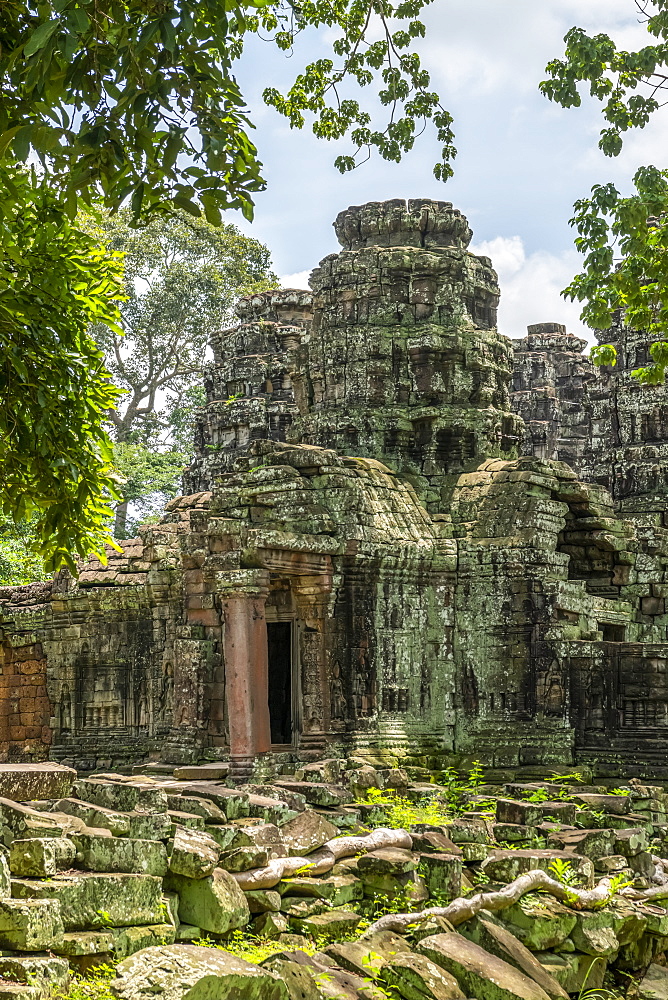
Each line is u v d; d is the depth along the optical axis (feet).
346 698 72.08
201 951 26.18
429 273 88.84
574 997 35.37
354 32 62.39
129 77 31.07
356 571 72.95
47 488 47.44
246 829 33.04
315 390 90.63
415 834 38.52
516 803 43.86
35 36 27.94
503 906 34.88
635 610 83.76
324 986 28.45
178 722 75.31
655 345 65.82
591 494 80.94
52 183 46.98
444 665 76.07
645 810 51.16
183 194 33.50
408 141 61.00
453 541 77.61
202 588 76.07
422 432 86.48
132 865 28.43
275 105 64.13
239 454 123.03
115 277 50.19
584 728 71.15
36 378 46.39
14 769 30.09
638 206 58.34
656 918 39.09
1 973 23.32
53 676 93.86
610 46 57.52
